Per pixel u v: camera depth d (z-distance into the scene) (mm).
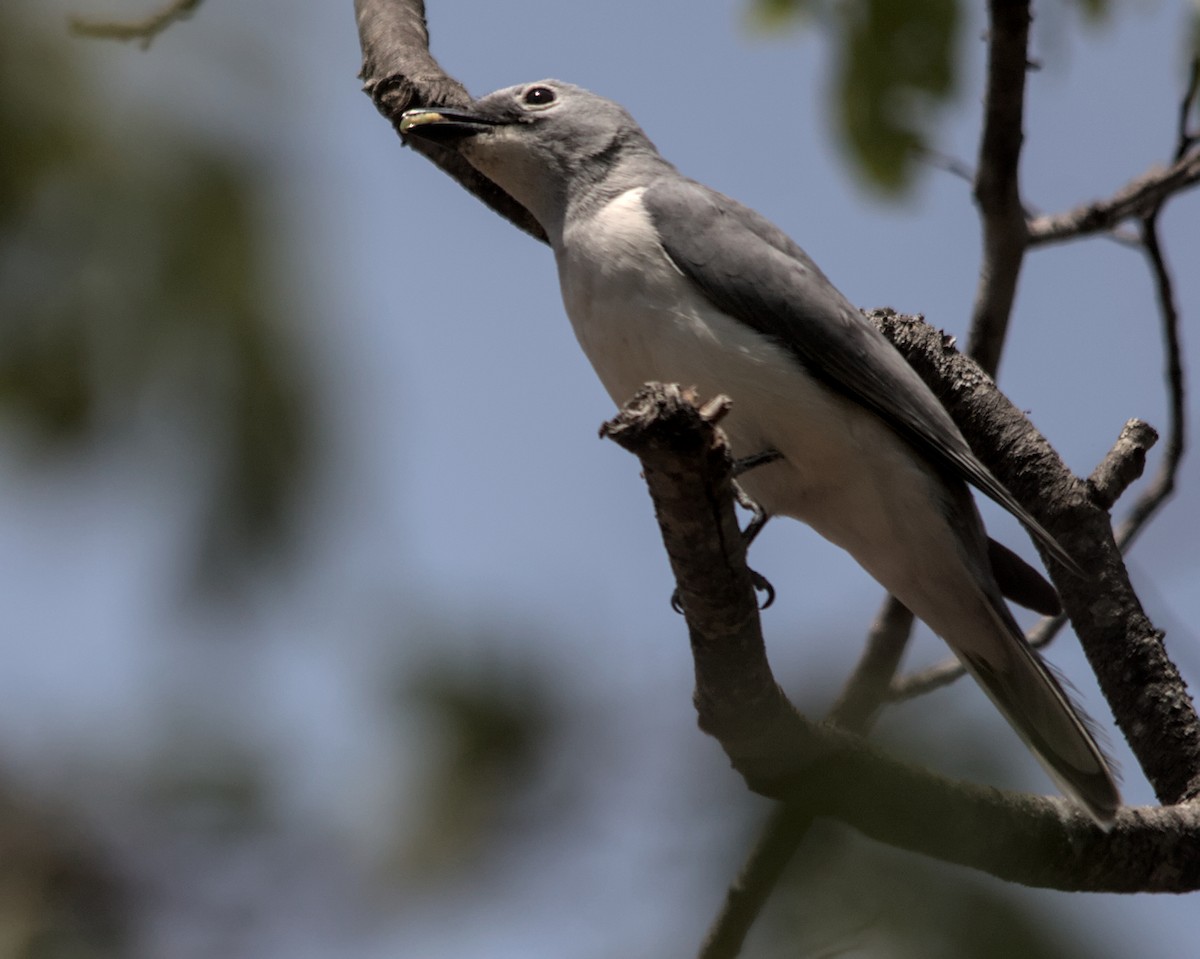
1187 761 7543
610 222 8625
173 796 2844
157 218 3094
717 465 5047
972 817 5352
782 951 3156
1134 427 8305
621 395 8734
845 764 4715
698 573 5293
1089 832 6258
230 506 3020
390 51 10000
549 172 9352
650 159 9398
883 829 4656
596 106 9477
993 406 8602
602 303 8523
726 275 8289
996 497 7965
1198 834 6582
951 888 3203
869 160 7465
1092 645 7941
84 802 2811
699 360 8273
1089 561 8047
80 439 2986
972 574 8438
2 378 2988
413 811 2803
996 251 9297
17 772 2832
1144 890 6480
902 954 3105
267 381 3049
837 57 7352
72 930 2703
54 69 3127
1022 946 3090
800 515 8742
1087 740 7605
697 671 5340
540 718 2895
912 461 8406
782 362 8203
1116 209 9438
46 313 3020
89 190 3078
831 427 8258
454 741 2869
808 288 8336
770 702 5027
